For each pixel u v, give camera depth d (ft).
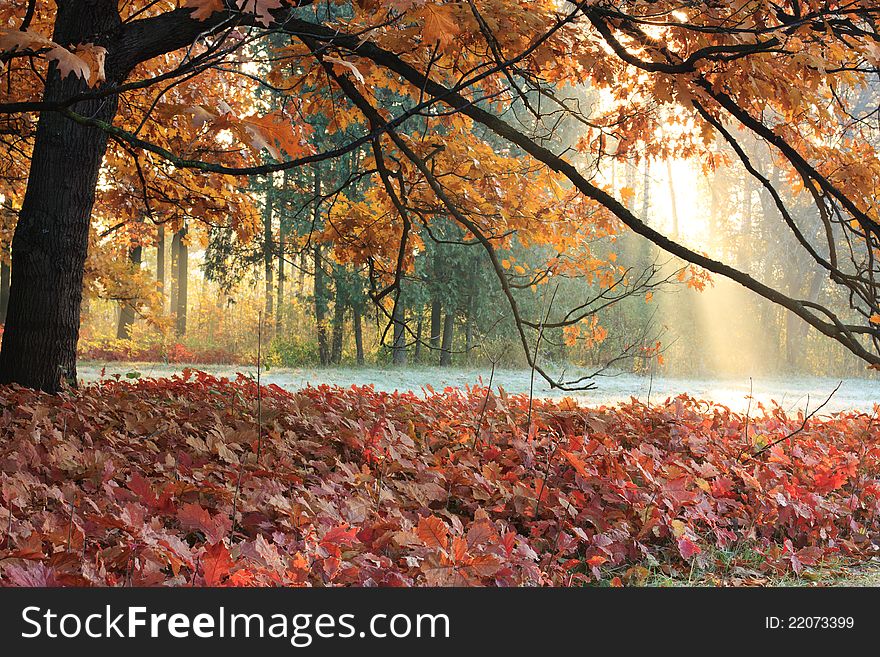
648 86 23.98
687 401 27.30
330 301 90.27
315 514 12.25
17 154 38.63
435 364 97.19
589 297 90.84
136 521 10.16
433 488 14.98
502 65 12.32
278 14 12.38
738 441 22.67
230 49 10.62
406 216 21.83
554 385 17.97
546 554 13.53
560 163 19.51
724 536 15.87
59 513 11.06
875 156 22.81
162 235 101.55
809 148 22.47
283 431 19.49
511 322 89.86
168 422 18.75
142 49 21.57
